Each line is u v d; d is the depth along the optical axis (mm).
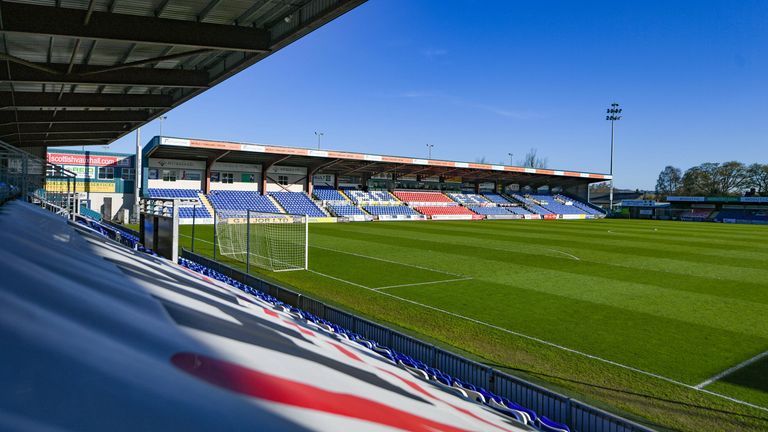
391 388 2191
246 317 2646
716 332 9922
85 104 15055
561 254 22328
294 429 1261
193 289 3105
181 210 38469
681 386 7223
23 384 958
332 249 23391
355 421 1501
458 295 13180
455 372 6570
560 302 12445
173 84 12703
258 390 1455
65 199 19672
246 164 45062
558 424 4953
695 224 52219
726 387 7203
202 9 8922
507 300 12625
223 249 22875
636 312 11500
